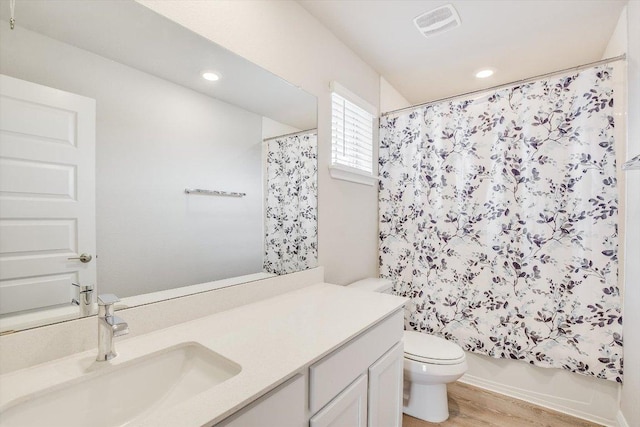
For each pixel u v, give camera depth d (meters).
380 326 1.22
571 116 1.74
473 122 2.05
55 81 0.84
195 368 0.91
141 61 1.03
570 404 1.79
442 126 2.16
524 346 1.86
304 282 1.66
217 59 1.26
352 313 1.22
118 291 0.96
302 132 1.69
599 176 1.66
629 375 1.52
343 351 0.99
